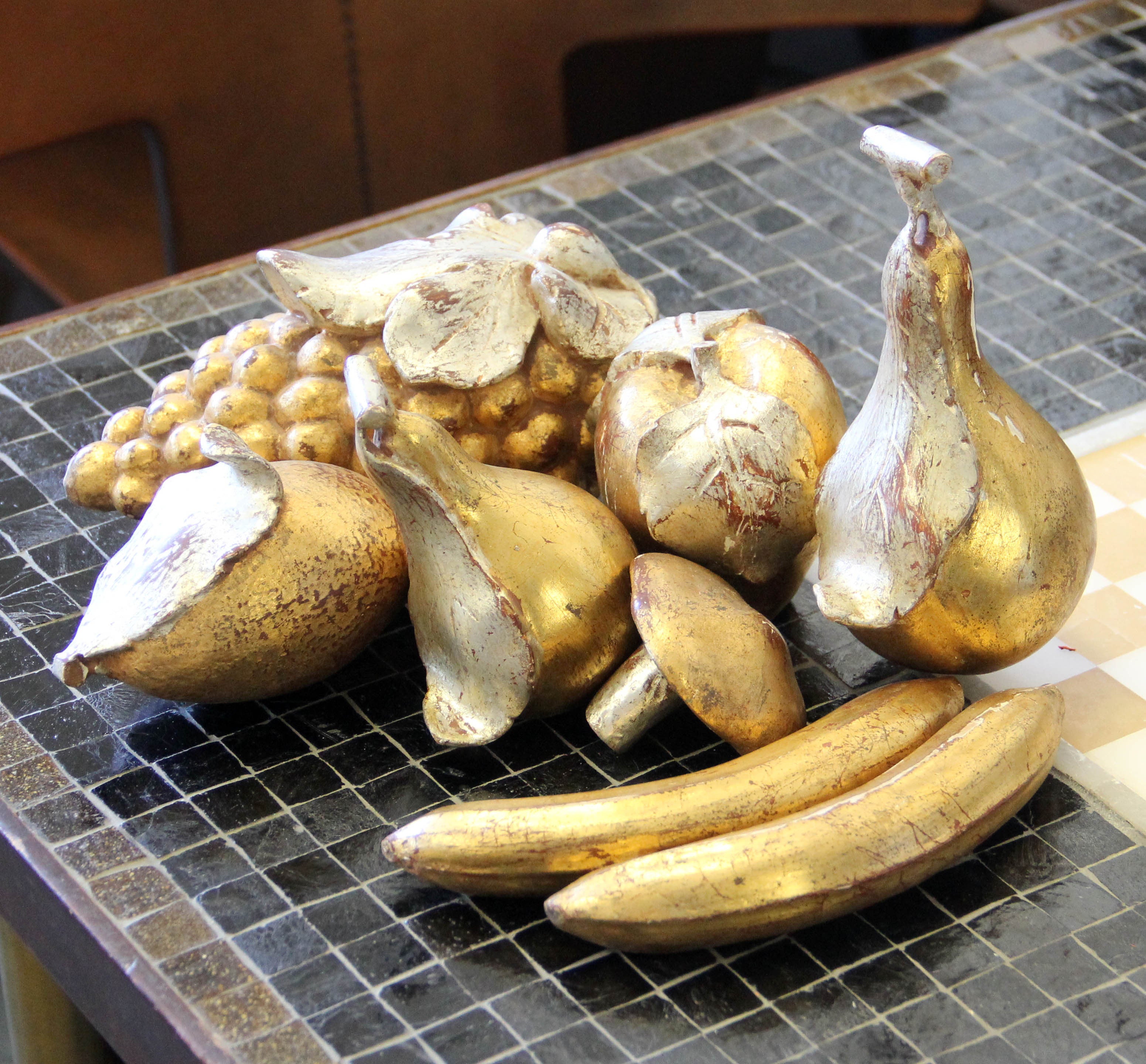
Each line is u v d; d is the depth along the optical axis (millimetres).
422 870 677
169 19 1313
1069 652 791
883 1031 653
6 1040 1102
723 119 1155
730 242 1052
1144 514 859
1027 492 698
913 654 723
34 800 734
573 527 726
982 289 1015
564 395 777
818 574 748
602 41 1531
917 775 673
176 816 727
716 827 671
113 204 1493
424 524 709
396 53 1413
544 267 771
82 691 781
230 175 1409
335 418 778
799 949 677
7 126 1294
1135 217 1069
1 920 822
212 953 677
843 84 1188
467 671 725
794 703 714
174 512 727
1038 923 687
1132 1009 660
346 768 745
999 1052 647
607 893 649
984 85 1185
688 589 708
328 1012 658
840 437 751
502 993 665
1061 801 731
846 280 1021
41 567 843
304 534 717
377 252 796
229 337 799
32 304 1880
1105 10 1259
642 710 725
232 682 731
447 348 758
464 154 1493
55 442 917
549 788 734
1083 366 957
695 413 728
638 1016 658
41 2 1257
